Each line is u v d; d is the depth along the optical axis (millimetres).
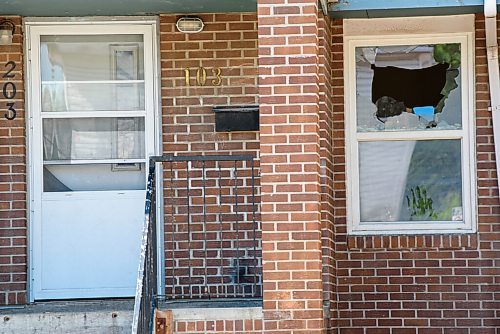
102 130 9445
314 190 7898
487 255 9117
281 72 7980
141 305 7293
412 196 9383
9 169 9203
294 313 7836
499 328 9047
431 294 9117
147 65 9367
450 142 9398
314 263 7855
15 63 9258
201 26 9266
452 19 9281
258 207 9172
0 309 8812
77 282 9328
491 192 9180
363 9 8617
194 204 9195
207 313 7902
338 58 9352
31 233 9297
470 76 9281
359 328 9148
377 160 9414
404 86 9438
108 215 9383
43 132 9391
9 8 8977
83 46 9461
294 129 7941
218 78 9258
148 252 7730
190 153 9242
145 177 9406
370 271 9180
